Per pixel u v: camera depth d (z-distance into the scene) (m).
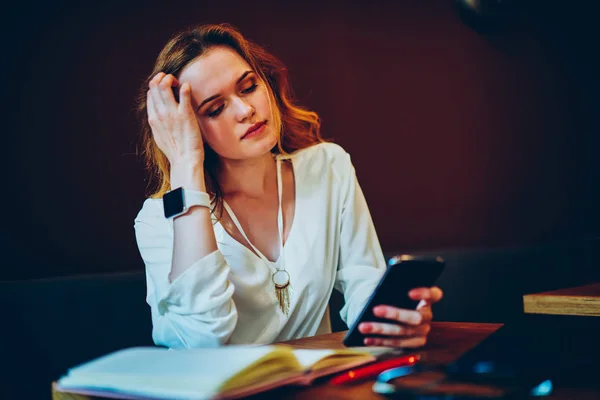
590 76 3.37
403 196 3.13
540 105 3.34
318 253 1.81
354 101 3.04
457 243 3.24
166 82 1.60
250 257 1.74
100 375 0.93
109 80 2.49
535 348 1.14
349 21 3.04
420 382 0.97
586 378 1.00
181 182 1.56
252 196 1.82
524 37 3.32
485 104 3.31
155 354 1.00
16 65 2.32
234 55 1.69
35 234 2.33
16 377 2.01
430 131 3.20
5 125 2.29
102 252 2.45
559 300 1.52
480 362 0.99
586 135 3.37
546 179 3.34
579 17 3.37
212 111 1.65
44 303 2.08
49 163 2.36
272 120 1.71
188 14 2.66
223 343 1.50
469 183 3.27
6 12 2.31
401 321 1.18
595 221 3.36
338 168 1.94
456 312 2.85
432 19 3.21
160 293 1.67
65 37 2.41
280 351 0.92
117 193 2.49
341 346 1.30
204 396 0.81
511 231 3.32
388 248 3.08
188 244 1.50
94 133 2.45
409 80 3.16
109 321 2.18
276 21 2.88
